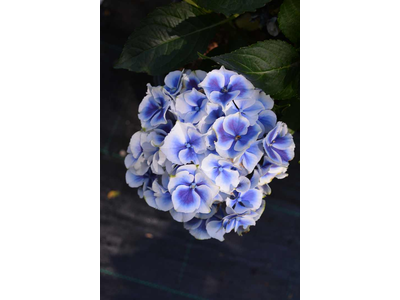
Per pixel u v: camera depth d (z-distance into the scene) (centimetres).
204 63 63
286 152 49
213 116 47
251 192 50
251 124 47
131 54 60
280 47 55
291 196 88
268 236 89
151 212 89
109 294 90
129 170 53
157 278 90
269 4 63
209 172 46
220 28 66
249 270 90
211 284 90
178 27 60
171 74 51
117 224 89
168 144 46
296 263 89
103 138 87
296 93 58
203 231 53
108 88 86
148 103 50
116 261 90
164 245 90
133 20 85
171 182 47
